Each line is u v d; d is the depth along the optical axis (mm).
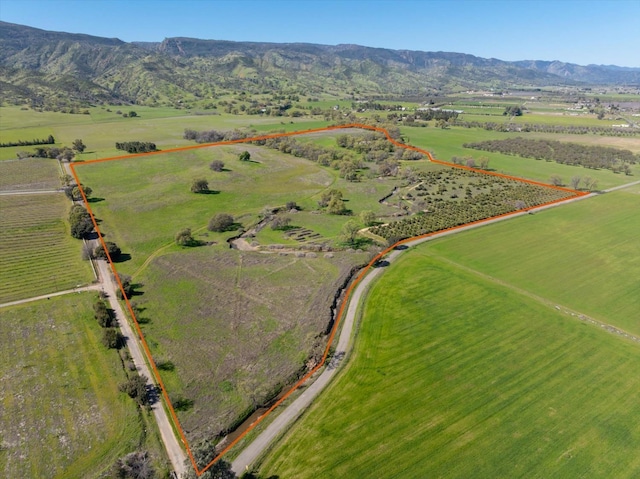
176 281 79562
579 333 66812
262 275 82250
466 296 76312
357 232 102062
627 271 87000
